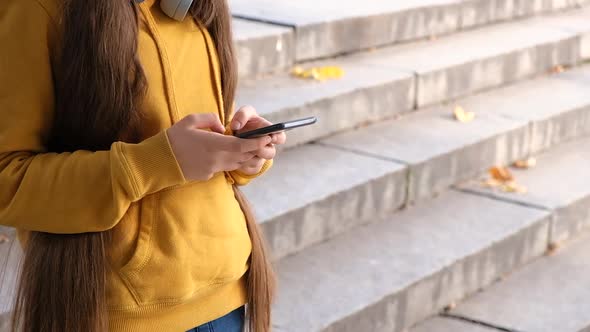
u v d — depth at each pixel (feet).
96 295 5.37
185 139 5.17
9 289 8.34
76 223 5.22
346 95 14.33
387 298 11.10
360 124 14.93
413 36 17.66
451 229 13.08
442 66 16.19
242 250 6.02
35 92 5.16
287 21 15.35
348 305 10.77
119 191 5.13
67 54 5.15
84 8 5.10
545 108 16.74
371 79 15.05
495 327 11.84
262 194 12.05
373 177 12.94
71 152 5.41
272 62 14.79
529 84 18.25
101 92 5.18
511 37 18.79
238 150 5.24
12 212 5.22
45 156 5.22
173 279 5.56
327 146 14.02
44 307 5.41
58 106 5.30
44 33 5.13
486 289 12.84
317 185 12.50
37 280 5.42
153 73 5.43
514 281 13.10
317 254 12.00
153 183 5.19
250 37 14.21
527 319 12.04
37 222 5.24
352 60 16.12
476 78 17.07
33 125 5.20
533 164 15.84
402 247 12.41
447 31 18.52
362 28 16.43
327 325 10.28
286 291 10.95
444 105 16.48
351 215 12.73
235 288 6.21
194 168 5.21
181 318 5.78
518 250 13.34
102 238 5.40
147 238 5.49
